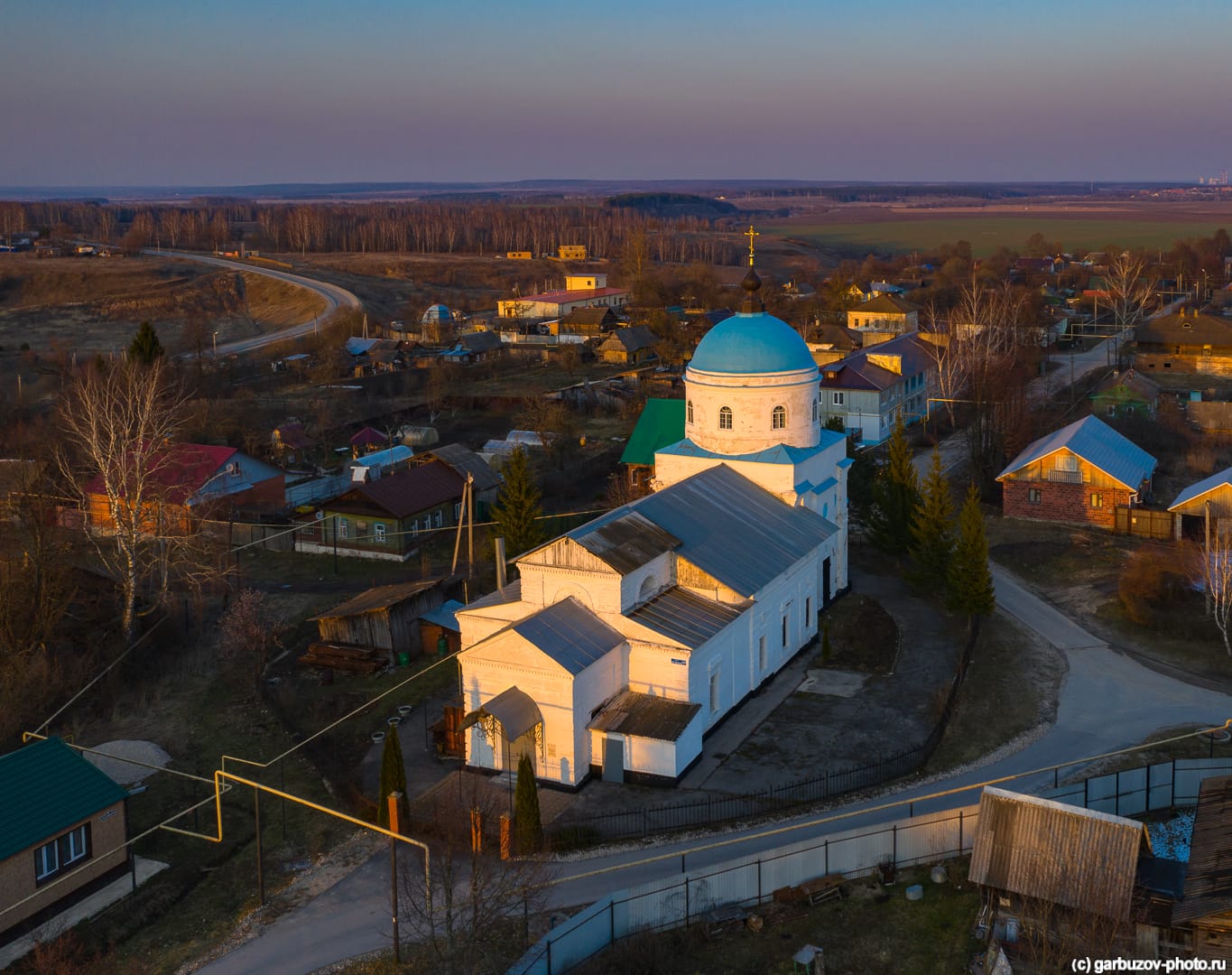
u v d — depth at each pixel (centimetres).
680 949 4166
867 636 7119
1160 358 15425
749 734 5941
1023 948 3944
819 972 3988
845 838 4544
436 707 6366
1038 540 8994
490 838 4903
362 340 18350
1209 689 6334
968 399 12938
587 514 9425
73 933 4378
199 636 7594
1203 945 3759
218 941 4356
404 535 9169
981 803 4278
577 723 5388
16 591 7025
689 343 19012
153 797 5541
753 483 7400
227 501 9881
